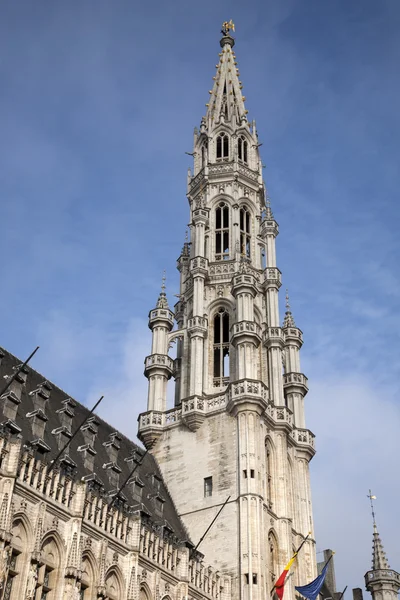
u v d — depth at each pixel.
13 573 39.69
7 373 50.72
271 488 63.12
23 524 40.91
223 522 59.12
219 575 56.78
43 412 51.19
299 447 69.31
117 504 49.34
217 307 73.62
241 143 85.56
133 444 63.19
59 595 41.56
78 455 51.59
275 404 67.81
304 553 64.19
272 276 76.00
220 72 90.88
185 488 62.72
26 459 41.91
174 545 53.09
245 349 66.38
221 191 80.94
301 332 77.50
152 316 73.31
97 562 45.22
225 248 78.75
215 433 63.78
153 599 49.00
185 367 71.19
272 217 80.12
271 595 57.50
